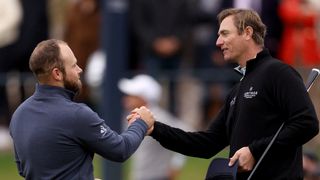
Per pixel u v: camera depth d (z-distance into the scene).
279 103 16.14
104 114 25.97
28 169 16.05
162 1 31.61
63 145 15.82
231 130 16.81
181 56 31.72
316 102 28.61
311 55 30.84
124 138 16.25
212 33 31.84
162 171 26.11
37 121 15.95
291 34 30.94
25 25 32.75
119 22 25.77
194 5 31.83
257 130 16.30
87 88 31.08
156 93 26.56
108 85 25.84
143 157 26.02
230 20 16.61
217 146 17.58
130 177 27.86
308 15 30.84
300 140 15.95
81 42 32.12
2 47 32.59
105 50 25.84
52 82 16.08
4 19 32.59
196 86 30.67
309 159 21.78
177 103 30.42
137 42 31.72
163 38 31.56
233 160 16.20
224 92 30.70
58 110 15.91
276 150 16.11
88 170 16.03
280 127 16.14
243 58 16.61
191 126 30.36
